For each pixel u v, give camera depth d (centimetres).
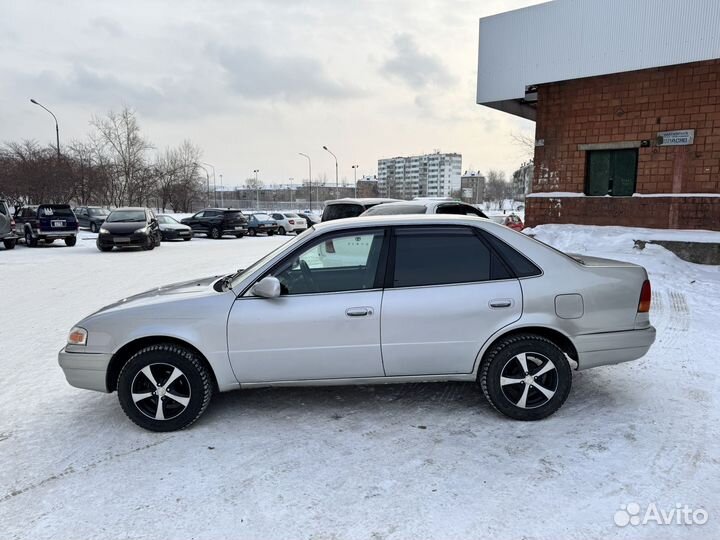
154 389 371
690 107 1084
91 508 284
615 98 1173
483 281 376
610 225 1208
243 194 12469
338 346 371
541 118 1282
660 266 969
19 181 3975
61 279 1117
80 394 452
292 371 375
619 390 438
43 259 1552
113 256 1650
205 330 367
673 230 1110
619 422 377
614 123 1180
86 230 3067
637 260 1006
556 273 379
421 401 422
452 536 256
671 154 1116
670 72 1099
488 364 376
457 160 12912
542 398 379
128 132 5022
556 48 1171
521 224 1761
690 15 992
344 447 348
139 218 1947
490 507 279
